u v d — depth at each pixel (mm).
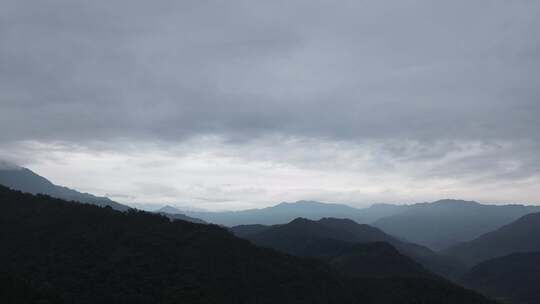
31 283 45219
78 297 46062
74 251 54094
